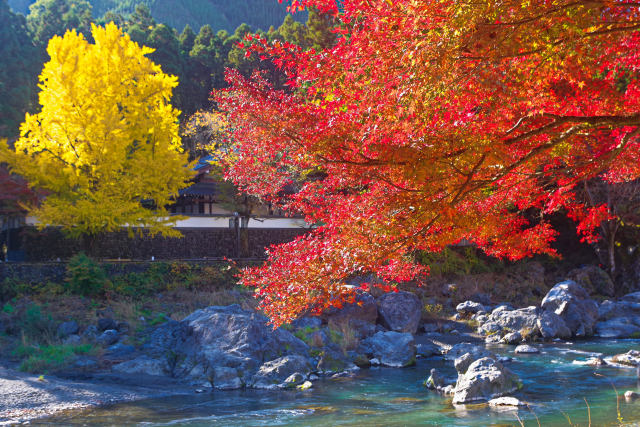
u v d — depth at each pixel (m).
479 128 5.91
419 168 5.53
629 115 6.71
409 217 6.29
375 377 16.02
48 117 25.27
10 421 11.38
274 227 34.66
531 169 7.91
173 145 27.91
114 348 18.22
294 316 7.32
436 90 5.41
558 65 6.02
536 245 9.06
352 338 19.94
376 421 11.17
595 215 9.40
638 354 17.75
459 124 5.72
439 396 13.45
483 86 5.21
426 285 30.11
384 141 5.72
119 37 26.77
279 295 7.05
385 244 6.50
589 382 14.51
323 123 6.20
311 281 6.80
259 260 29.22
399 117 5.67
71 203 25.45
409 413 11.77
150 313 23.08
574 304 24.78
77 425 11.12
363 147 5.96
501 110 6.21
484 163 6.06
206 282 27.27
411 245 6.83
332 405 12.69
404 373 16.61
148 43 70.62
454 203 6.18
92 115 24.78
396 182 6.45
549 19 5.14
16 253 32.94
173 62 69.69
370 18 5.92
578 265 36.06
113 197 25.30
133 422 11.34
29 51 69.56
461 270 32.06
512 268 34.41
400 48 5.50
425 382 14.80
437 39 5.18
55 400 12.96
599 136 7.93
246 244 33.06
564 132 6.63
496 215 8.58
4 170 27.22
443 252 32.22
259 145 7.34
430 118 5.72
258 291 7.41
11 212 31.72
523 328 22.86
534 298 30.91
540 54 5.71
